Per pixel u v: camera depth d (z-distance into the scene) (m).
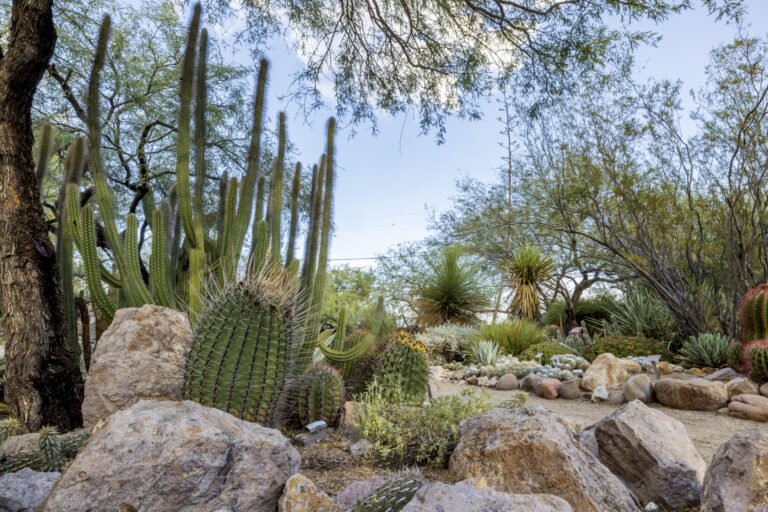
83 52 8.74
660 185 8.12
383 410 3.21
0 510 1.82
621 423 2.63
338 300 13.29
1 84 3.21
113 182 9.36
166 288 3.81
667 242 8.18
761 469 1.81
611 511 2.08
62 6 8.70
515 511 1.50
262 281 2.93
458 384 7.14
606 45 6.89
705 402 4.86
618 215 8.73
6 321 3.16
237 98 9.92
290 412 3.54
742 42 7.43
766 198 7.32
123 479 1.65
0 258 3.18
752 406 4.55
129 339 3.01
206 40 3.92
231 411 2.66
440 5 6.97
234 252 3.84
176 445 1.75
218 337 2.69
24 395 3.10
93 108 3.70
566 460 2.17
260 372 2.71
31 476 2.03
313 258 3.99
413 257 16.48
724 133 7.56
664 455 2.47
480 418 2.68
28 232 3.24
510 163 15.41
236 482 1.80
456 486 1.67
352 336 4.98
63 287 3.71
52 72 8.08
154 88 9.60
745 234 7.65
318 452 2.90
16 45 3.22
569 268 13.81
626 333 9.44
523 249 11.73
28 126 3.37
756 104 7.11
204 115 3.85
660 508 2.40
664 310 9.09
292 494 1.79
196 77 3.86
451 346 9.59
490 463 2.33
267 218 4.30
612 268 12.15
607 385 5.82
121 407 2.85
